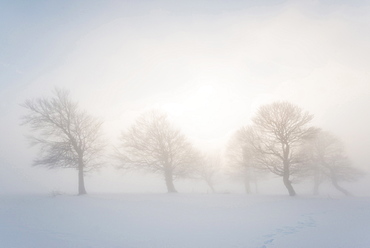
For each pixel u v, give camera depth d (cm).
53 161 2439
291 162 2458
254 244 792
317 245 760
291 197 2272
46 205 1659
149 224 1106
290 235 892
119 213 1371
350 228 973
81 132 2586
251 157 2747
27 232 959
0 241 831
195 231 973
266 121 2506
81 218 1240
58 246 782
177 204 1716
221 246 776
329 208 1520
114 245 794
